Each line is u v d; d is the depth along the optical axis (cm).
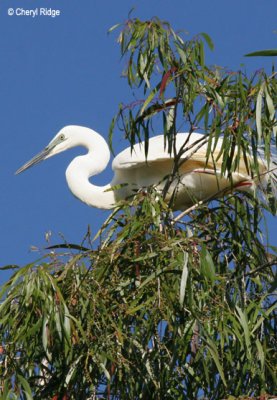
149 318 1034
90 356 1017
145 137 1122
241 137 1060
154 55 1112
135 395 1071
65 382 1035
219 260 1192
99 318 1020
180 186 1385
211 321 1039
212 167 1370
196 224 1146
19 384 992
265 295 1091
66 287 1042
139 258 1038
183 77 1091
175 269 1026
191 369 1079
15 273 1024
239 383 1070
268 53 985
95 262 1040
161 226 1094
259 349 1055
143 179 1433
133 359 1053
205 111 1078
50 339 1017
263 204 1258
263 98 1064
